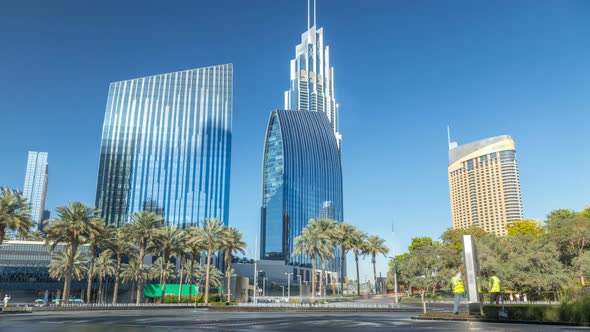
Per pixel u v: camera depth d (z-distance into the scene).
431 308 51.62
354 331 19.92
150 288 125.44
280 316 38.31
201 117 199.25
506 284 70.50
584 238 78.44
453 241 111.44
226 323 27.30
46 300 107.69
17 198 58.59
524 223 127.25
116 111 195.12
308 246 83.75
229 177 194.25
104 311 51.91
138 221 76.56
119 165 188.00
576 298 23.86
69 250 71.50
